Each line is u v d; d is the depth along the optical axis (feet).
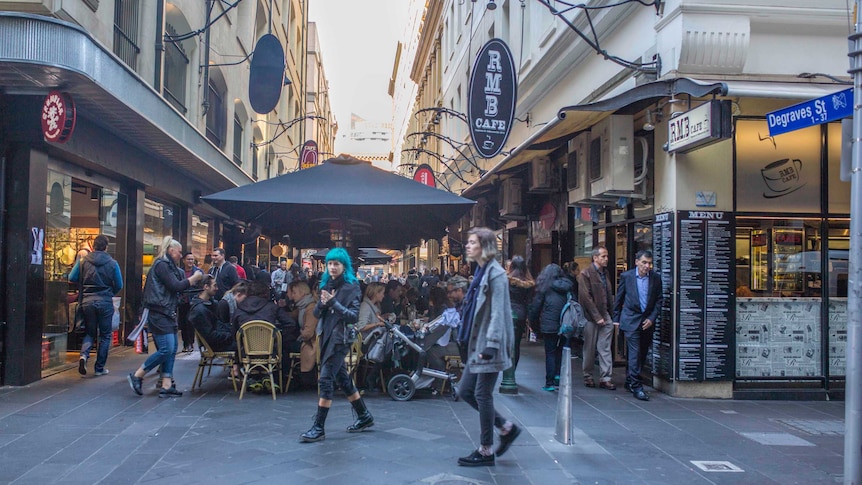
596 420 21.95
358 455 17.15
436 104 100.89
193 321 25.77
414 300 37.24
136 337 26.40
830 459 17.75
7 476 15.26
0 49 21.13
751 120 26.07
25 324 26.05
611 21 31.07
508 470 16.28
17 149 25.94
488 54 39.11
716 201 25.63
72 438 18.61
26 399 23.75
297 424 20.44
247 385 26.84
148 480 15.02
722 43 24.72
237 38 63.05
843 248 26.55
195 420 20.88
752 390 25.77
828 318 26.35
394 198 25.11
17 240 25.89
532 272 48.42
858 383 13.83
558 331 27.02
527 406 24.11
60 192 30.35
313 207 28.14
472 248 16.58
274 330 24.63
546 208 44.86
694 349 25.39
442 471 16.02
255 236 39.75
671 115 25.57
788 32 25.63
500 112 39.04
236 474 15.48
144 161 38.83
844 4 25.20
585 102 35.45
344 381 19.16
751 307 26.08
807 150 26.43
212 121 55.67
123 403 23.36
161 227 46.88
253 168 79.00
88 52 22.84
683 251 25.36
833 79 25.26
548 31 40.70
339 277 18.90
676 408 23.91
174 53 44.32
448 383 26.13
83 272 29.14
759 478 16.07
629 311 26.13
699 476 16.16
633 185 28.32
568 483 15.38
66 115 23.47
